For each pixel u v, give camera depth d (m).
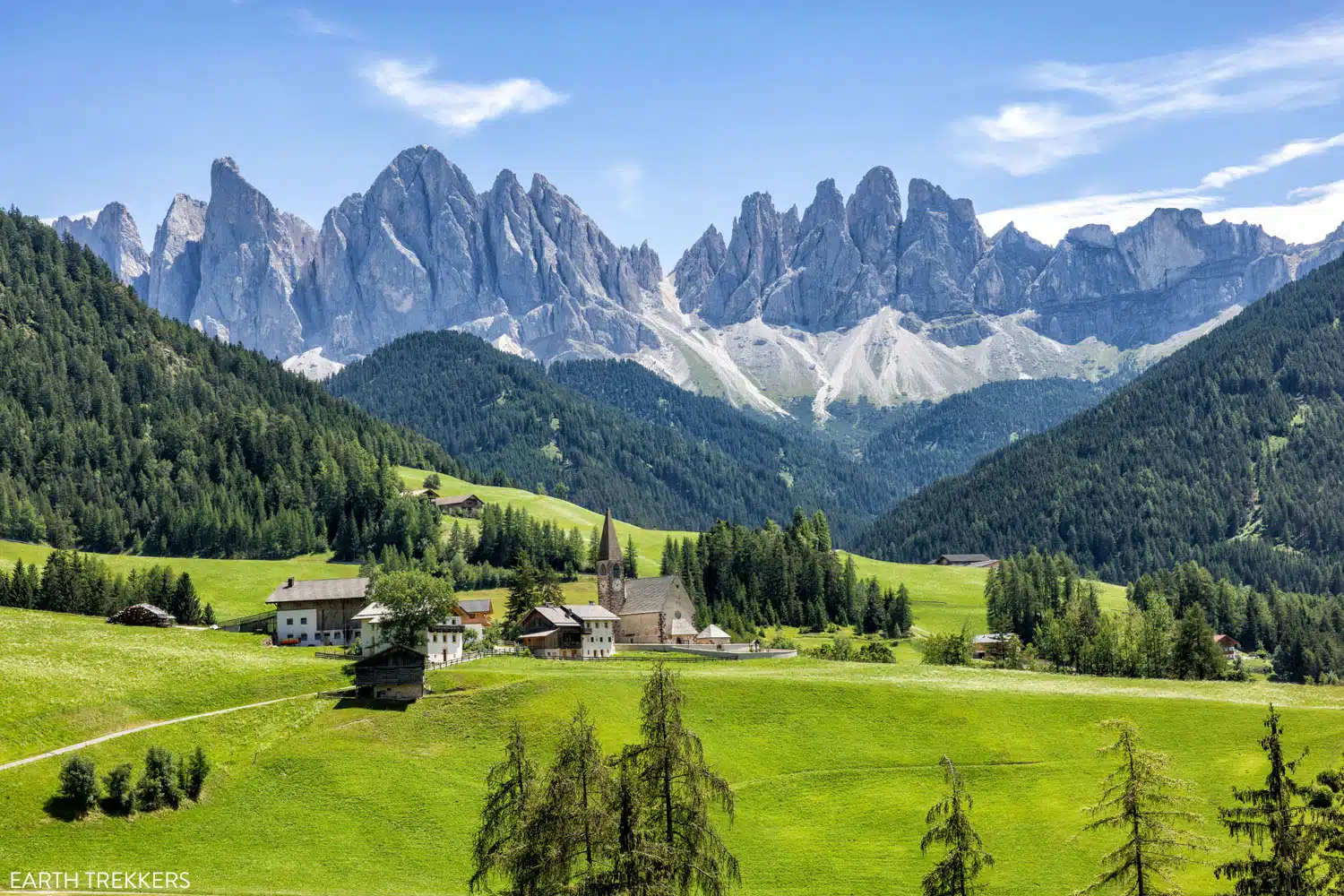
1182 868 63.12
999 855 97.69
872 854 99.06
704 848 63.38
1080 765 115.31
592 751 61.72
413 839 99.50
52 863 88.00
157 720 118.56
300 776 108.94
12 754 103.88
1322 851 59.88
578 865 64.06
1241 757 112.81
